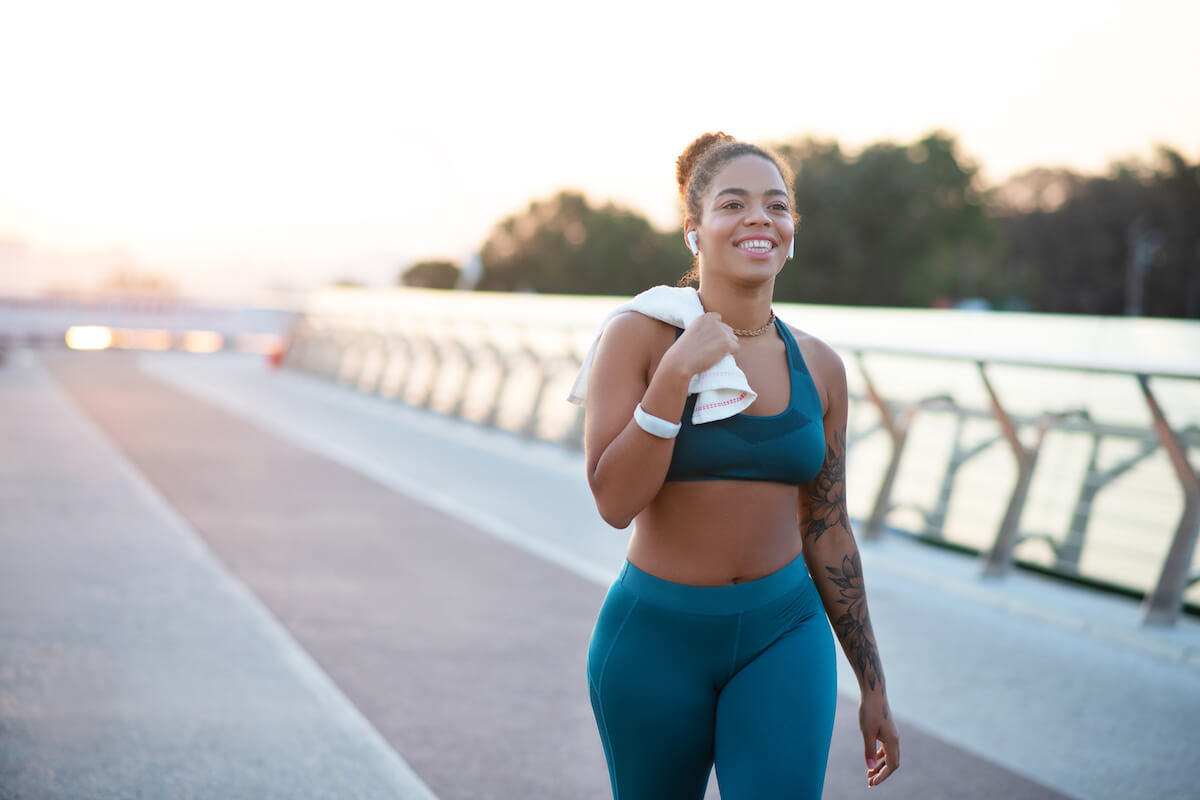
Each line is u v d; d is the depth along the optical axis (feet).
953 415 23.32
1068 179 263.08
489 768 11.13
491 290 264.93
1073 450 20.27
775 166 6.58
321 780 10.73
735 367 6.25
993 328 26.27
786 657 6.41
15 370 61.41
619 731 6.58
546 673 14.14
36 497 24.94
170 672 13.78
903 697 13.47
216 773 10.82
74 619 15.88
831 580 7.04
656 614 6.47
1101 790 10.85
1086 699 13.48
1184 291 244.42
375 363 55.83
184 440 35.22
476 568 19.76
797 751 6.17
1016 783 11.00
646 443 5.95
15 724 11.89
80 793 10.27
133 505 24.57
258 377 63.77
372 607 17.07
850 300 201.26
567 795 10.52
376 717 12.48
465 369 44.37
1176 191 246.88
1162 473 18.26
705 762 6.66
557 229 267.59
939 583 18.85
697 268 7.22
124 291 98.32
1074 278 252.01
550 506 26.16
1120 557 18.39
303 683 13.52
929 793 10.73
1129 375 15.71
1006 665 14.76
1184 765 11.51
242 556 20.25
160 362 74.84
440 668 14.24
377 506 25.44
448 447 36.17
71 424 38.17
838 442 7.02
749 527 6.46
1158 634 15.65
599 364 6.49
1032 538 19.10
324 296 66.90
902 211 203.21
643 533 6.64
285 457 32.50
